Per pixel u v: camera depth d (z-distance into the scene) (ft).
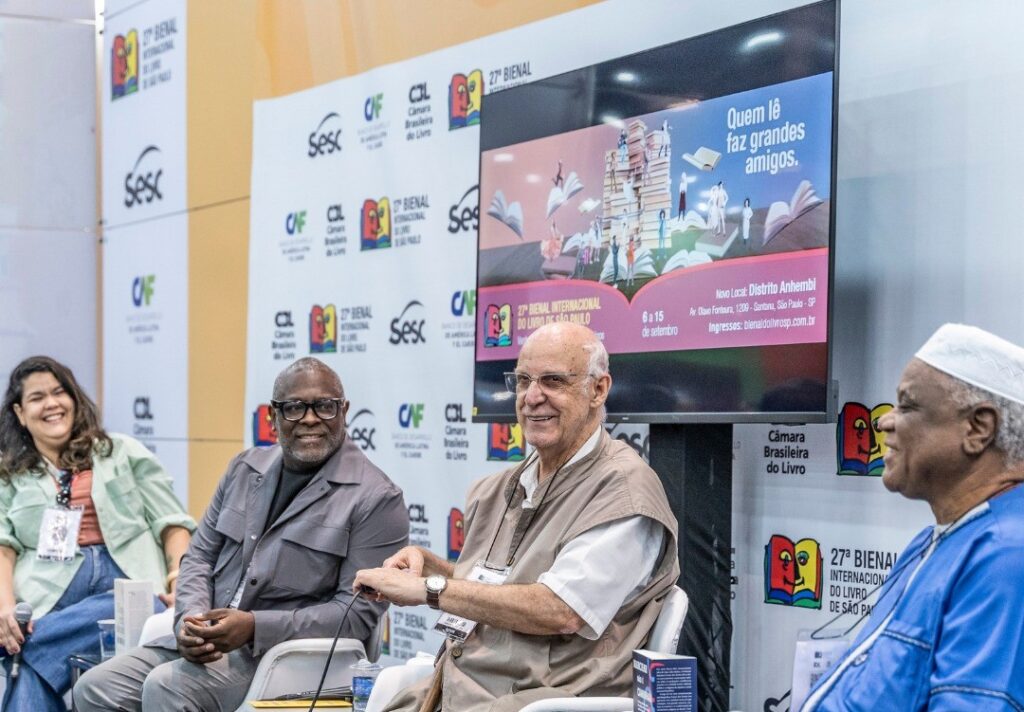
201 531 12.78
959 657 6.30
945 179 10.27
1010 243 9.86
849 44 10.96
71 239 22.66
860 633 7.22
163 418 20.59
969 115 10.12
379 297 16.25
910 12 10.52
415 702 9.80
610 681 9.04
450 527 15.08
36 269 22.43
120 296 21.81
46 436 15.49
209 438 19.49
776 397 10.44
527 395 9.52
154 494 15.74
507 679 9.21
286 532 11.89
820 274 10.18
